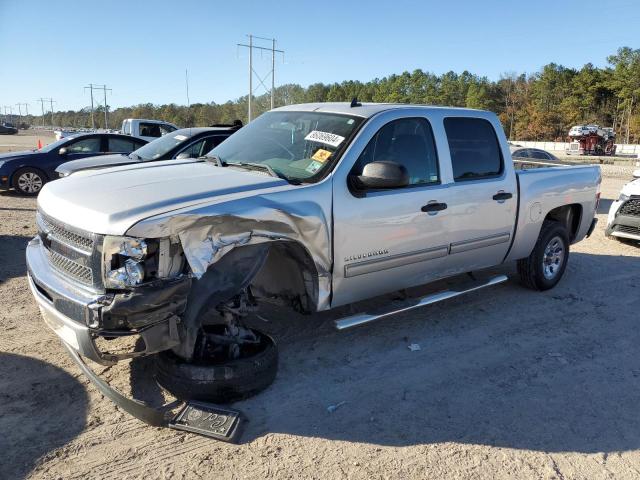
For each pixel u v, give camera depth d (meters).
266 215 3.52
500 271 7.09
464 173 5.00
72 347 3.29
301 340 4.71
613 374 4.37
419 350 4.64
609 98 101.06
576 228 6.67
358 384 4.01
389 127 4.45
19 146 37.12
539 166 7.12
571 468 3.16
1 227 8.75
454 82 122.62
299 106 5.12
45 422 3.36
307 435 3.36
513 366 4.43
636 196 8.73
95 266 3.09
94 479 2.89
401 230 4.41
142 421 3.40
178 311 3.20
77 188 3.66
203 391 3.48
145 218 3.05
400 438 3.38
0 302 5.31
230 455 3.13
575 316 5.64
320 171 4.04
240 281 3.48
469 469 3.11
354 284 4.24
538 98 106.12
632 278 7.18
